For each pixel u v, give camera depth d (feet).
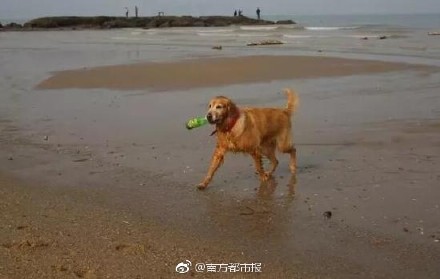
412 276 8.73
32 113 22.84
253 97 25.76
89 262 9.24
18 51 57.62
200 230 10.77
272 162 14.66
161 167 15.15
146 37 87.04
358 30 90.38
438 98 24.16
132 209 11.93
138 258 9.42
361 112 21.75
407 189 12.79
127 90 28.86
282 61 39.17
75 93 28.04
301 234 10.50
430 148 16.24
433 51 46.52
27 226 10.87
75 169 15.03
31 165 15.48
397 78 30.99
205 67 36.63
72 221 11.18
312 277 8.77
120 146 17.46
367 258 9.38
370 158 15.52
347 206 11.90
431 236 10.18
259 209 11.93
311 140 17.92
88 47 63.57
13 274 8.78
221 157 13.71
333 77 32.24
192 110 22.85
